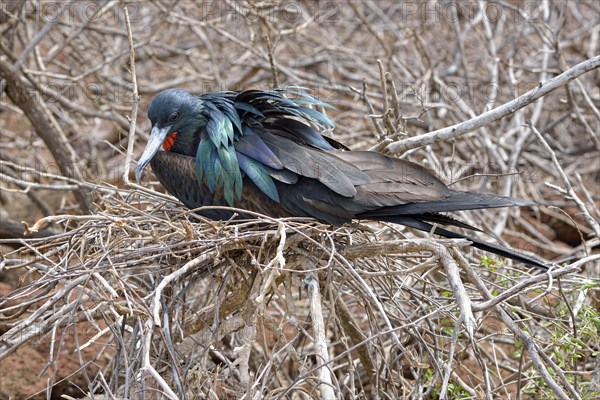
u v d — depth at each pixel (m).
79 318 9.70
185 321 8.34
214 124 8.91
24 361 10.84
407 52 16.75
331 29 16.80
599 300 8.73
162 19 13.71
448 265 7.53
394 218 8.52
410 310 9.73
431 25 16.64
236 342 9.65
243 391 8.13
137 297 7.35
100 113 13.79
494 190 13.92
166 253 7.64
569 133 15.68
